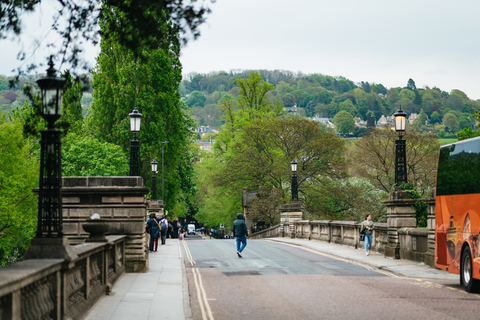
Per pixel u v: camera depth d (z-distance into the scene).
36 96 10.31
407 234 21.94
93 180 17.39
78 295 9.53
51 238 8.29
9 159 40.59
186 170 63.84
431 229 19.42
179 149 53.50
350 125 180.12
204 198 96.94
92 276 10.71
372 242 26.61
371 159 50.72
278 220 57.81
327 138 54.22
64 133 10.92
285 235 45.28
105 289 12.16
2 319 5.34
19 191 40.31
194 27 10.61
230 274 17.64
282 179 58.28
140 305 11.01
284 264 21.12
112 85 47.41
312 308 11.07
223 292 13.54
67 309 8.04
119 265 15.88
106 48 47.72
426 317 9.99
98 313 9.85
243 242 24.53
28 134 10.84
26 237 42.41
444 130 171.88
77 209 17.30
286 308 11.10
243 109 70.12
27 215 40.16
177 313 10.24
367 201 53.69
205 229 135.75
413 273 17.84
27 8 10.19
